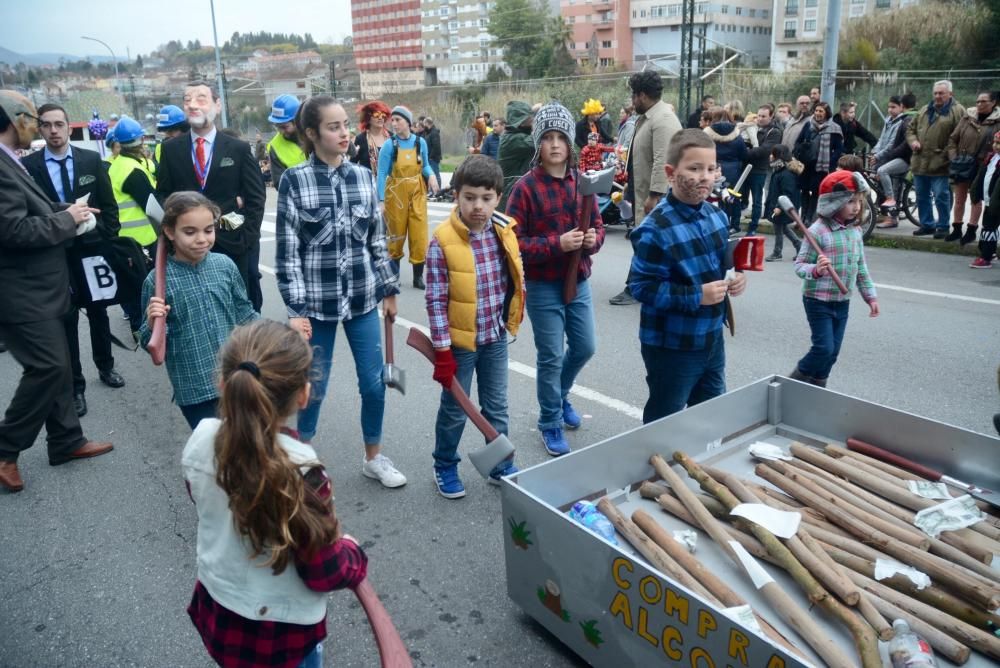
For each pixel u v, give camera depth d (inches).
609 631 95.0
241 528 67.2
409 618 115.0
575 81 1325.0
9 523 148.2
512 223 142.1
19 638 114.6
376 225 148.6
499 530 138.6
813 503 116.1
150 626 116.8
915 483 119.8
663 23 2669.8
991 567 100.6
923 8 1255.5
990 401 185.2
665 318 127.0
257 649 71.6
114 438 187.2
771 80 1184.2
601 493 123.0
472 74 3526.1
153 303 124.0
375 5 3782.0
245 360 69.4
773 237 413.4
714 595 99.2
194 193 129.9
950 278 305.3
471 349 140.3
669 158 123.8
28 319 153.4
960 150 341.4
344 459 169.2
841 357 218.5
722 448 139.1
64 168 190.5
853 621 91.2
